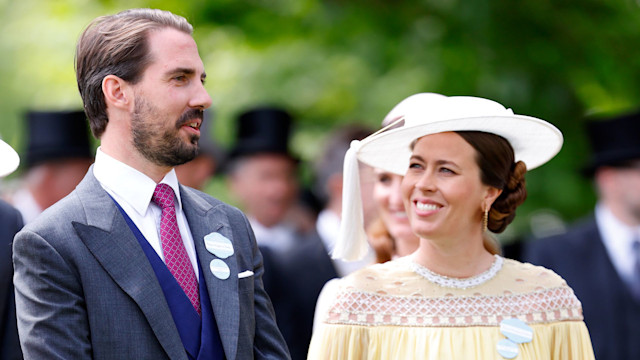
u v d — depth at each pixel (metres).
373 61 25.84
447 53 25.11
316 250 17.38
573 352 11.50
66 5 29.67
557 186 24.94
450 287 11.41
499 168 11.16
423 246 11.61
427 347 11.13
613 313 18.72
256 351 11.00
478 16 24.47
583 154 25.31
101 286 9.97
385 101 25.80
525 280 11.62
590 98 26.12
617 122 19.30
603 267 18.98
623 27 25.53
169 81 10.38
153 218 10.59
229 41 28.38
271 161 21.03
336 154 18.52
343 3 26.59
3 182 23.48
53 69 30.06
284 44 28.64
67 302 9.83
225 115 28.83
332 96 28.83
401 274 11.59
